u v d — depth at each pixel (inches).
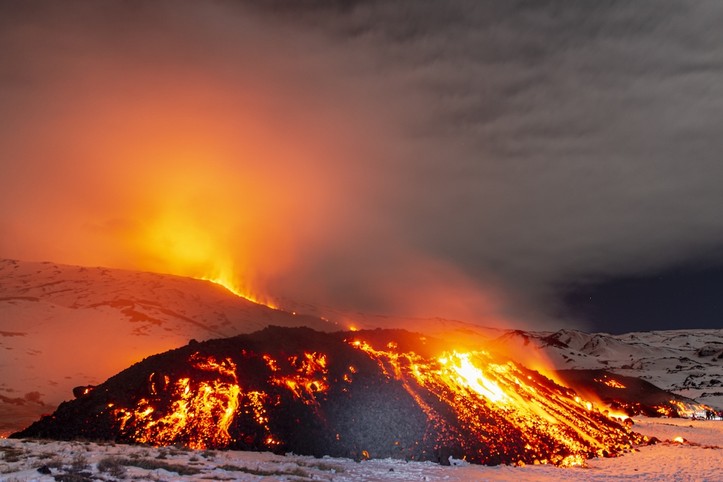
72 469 627.5
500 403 1341.0
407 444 1063.6
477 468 1011.9
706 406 2758.4
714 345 5511.8
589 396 2842.0
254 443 1003.3
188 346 1274.6
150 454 815.7
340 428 1073.5
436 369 1390.3
